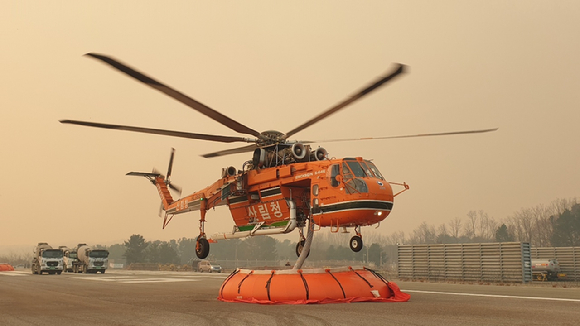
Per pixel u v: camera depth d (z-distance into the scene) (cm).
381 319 792
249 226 1549
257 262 9550
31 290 1698
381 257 9694
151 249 10994
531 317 823
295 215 1383
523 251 2627
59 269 3900
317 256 11569
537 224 9912
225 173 1641
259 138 1409
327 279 1113
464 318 804
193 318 834
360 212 1205
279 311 924
